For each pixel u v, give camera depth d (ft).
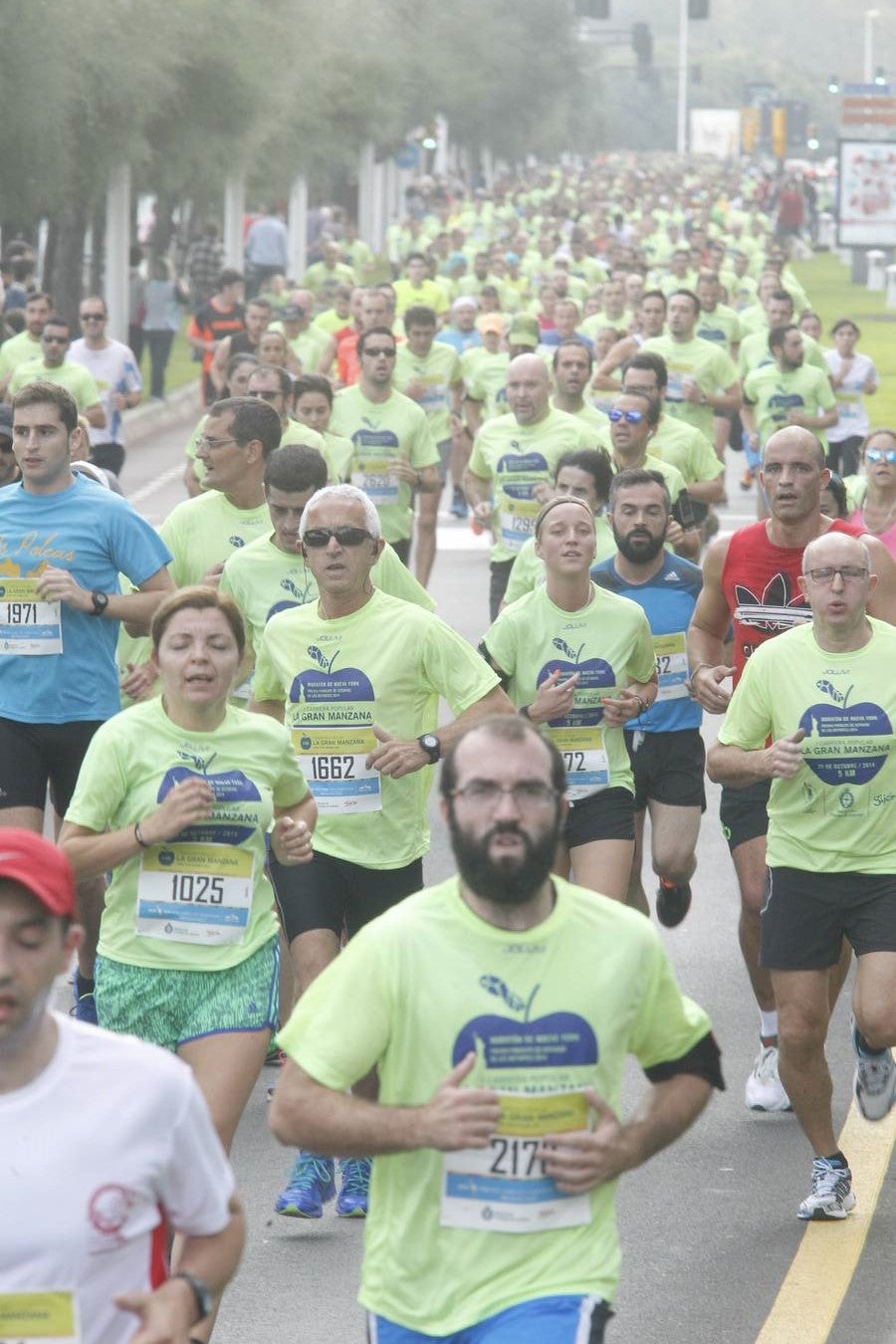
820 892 48.32
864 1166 52.54
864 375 157.38
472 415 138.51
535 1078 30.27
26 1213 25.72
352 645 50.67
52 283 266.98
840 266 625.00
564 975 30.40
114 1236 26.11
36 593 57.47
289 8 302.66
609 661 57.93
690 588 63.46
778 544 58.23
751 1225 48.70
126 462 209.97
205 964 41.88
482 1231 30.17
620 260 272.51
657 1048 31.76
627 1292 44.78
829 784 48.14
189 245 404.16
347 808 50.39
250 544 60.90
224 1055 41.24
